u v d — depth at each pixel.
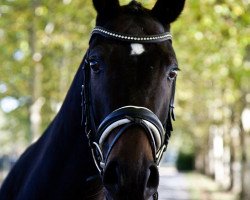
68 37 17.91
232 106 27.02
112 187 3.39
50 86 24.02
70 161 4.23
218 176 42.06
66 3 16.58
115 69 3.60
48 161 4.37
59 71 22.53
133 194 3.29
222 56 16.98
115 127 3.54
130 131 3.50
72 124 4.19
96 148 3.75
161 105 3.67
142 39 3.70
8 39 19.53
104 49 3.67
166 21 4.01
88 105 3.86
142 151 3.42
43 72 22.86
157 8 4.02
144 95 3.56
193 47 18.20
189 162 70.25
